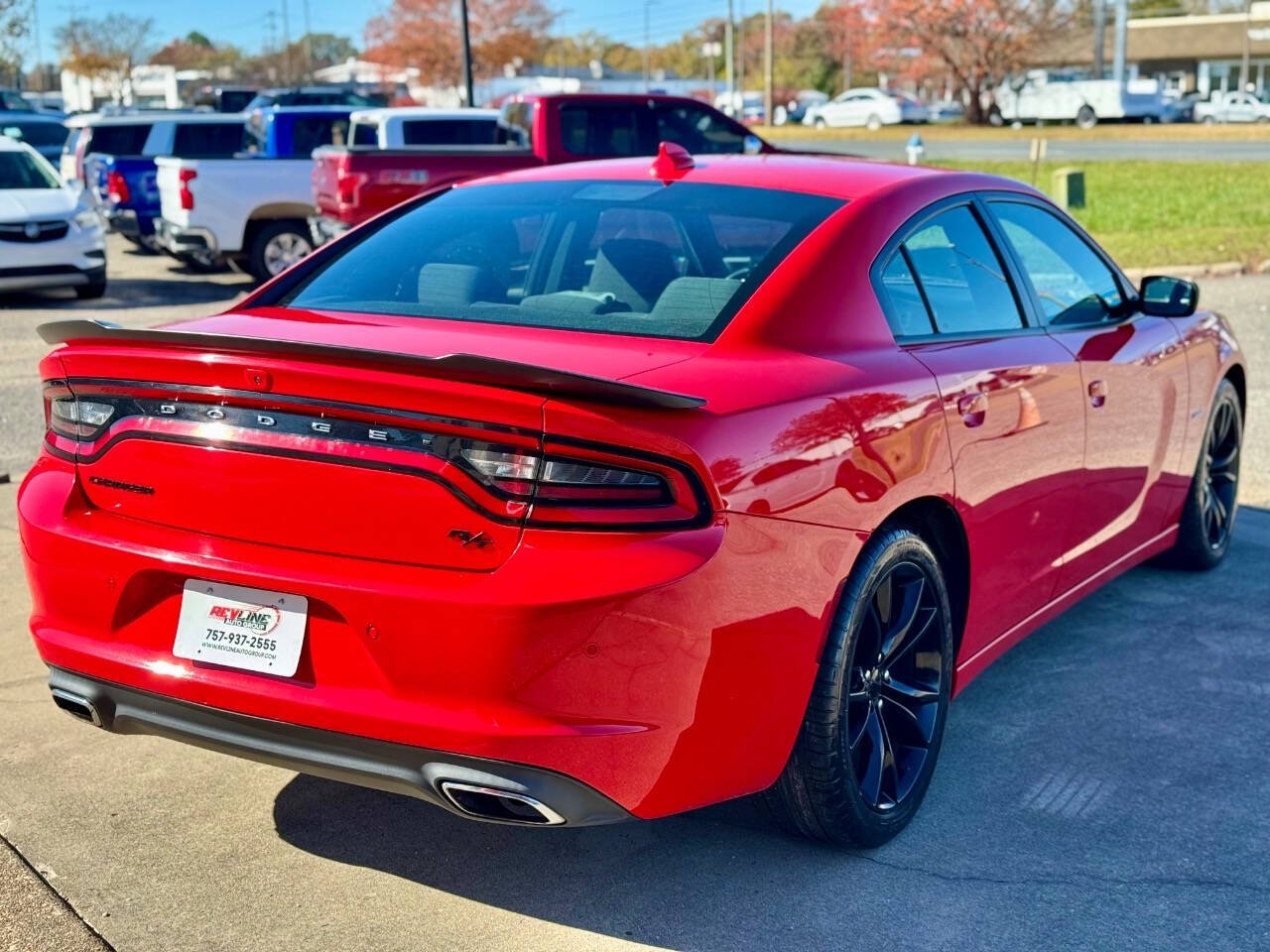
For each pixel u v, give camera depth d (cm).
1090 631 479
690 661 259
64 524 290
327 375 256
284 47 9131
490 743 251
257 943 282
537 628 248
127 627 287
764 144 1525
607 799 260
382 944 283
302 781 357
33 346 1102
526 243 355
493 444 251
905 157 3631
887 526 316
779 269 321
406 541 258
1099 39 6375
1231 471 554
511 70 6081
